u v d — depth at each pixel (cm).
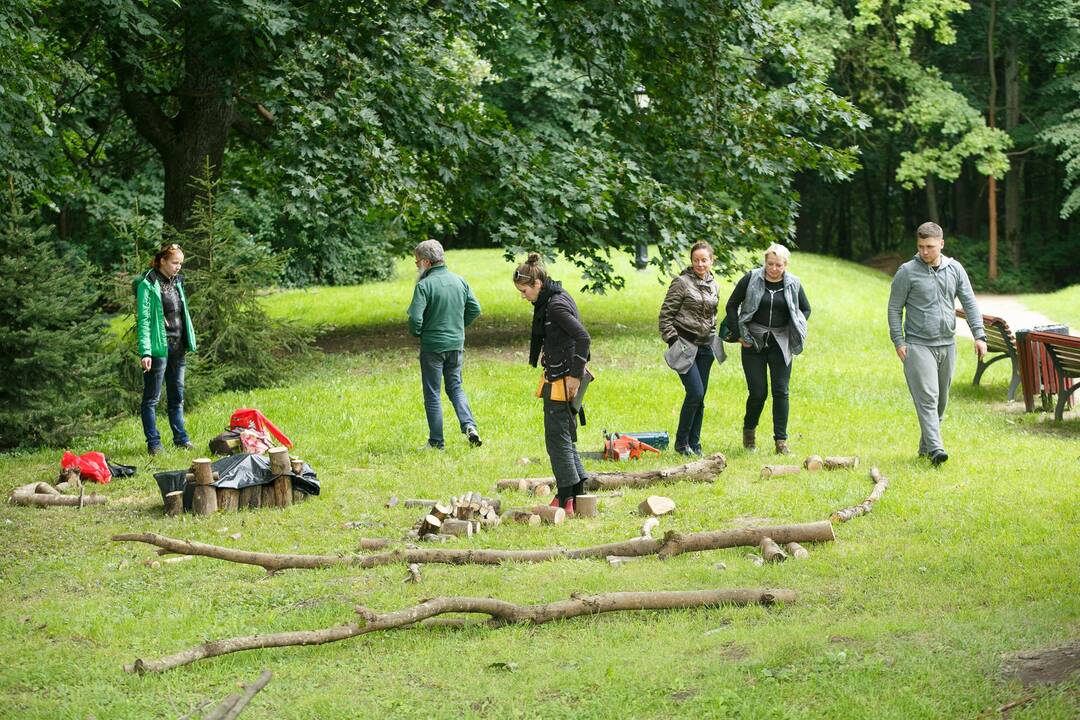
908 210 5134
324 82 1502
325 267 3012
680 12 1727
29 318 1099
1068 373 1114
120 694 473
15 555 728
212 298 1397
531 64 3328
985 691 406
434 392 1034
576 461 782
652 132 1934
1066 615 497
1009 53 4084
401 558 673
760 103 1875
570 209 1667
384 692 465
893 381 1433
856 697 410
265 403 1291
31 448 1089
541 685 457
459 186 1711
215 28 1416
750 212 1938
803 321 972
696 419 982
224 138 1705
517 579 625
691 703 421
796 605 555
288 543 736
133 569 690
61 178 1853
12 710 455
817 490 818
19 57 1220
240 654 523
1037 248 4428
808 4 3534
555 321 761
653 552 668
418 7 1583
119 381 1255
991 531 680
